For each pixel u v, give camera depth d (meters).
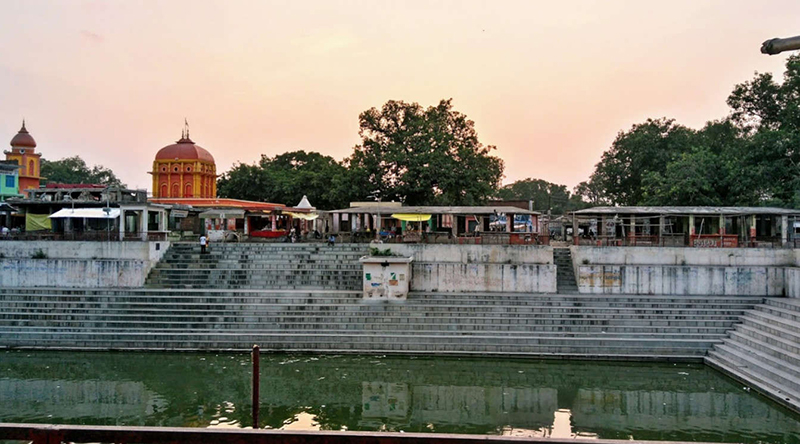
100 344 21.14
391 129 42.47
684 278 24.55
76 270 25.64
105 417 15.13
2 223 32.25
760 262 25.08
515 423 15.12
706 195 34.75
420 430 14.53
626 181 48.50
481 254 26.36
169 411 15.59
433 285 25.31
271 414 15.44
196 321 22.14
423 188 39.22
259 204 42.41
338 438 5.00
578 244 27.62
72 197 32.53
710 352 20.06
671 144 45.53
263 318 22.16
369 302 23.17
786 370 16.72
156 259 27.11
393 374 18.83
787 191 32.50
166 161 45.69
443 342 20.72
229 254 28.16
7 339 21.34
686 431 14.52
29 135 49.06
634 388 17.70
